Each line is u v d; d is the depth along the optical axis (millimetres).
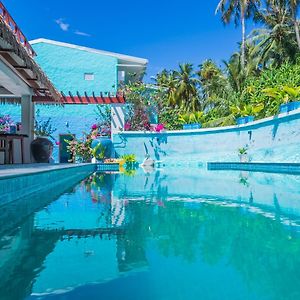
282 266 2316
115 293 1894
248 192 6688
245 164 13773
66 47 20219
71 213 4477
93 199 5871
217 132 16391
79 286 1990
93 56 20406
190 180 9539
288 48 25953
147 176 11086
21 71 10031
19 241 3018
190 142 17219
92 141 16969
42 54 20000
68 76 20188
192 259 2492
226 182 8812
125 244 2916
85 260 2475
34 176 6543
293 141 12062
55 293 1886
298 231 3369
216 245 2869
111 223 3826
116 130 17422
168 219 4051
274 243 2916
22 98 12258
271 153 13219
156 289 1946
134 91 18391
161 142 17625
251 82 21875
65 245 2883
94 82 20344
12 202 5348
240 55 29828
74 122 19453
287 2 23797
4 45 7562
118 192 6898
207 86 35375
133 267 2303
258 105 16297
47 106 19203
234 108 17875
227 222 3848
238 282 2041
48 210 4719
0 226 3660
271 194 6324
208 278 2107
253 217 4141
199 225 3699
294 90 13617
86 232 3379
